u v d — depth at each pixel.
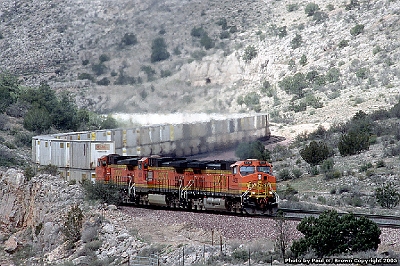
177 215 68.06
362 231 51.84
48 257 65.94
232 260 51.56
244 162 66.06
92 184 77.69
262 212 65.00
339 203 79.25
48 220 75.50
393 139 116.19
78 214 69.00
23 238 80.81
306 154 108.62
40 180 85.25
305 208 71.38
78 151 89.88
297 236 55.47
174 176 72.69
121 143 106.50
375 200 80.56
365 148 111.56
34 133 144.50
